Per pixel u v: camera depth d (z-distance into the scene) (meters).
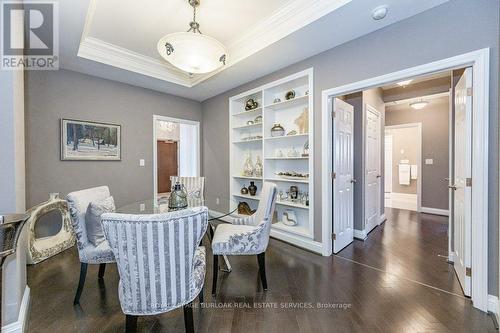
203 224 1.36
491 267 1.77
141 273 1.28
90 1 2.05
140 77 3.72
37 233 3.14
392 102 4.76
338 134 3.04
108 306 1.87
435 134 5.33
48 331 1.60
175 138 7.17
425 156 5.44
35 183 3.12
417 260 2.76
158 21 2.58
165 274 1.31
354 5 2.02
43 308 1.84
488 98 1.77
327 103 2.86
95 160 3.65
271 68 3.39
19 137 1.70
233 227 2.45
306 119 3.49
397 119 5.82
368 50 2.46
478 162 1.80
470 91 1.89
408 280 2.28
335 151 2.98
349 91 2.66
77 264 2.62
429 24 2.05
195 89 4.36
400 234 3.75
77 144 3.47
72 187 3.43
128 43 3.07
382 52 2.35
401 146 6.83
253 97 4.26
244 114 4.38
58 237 3.00
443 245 3.26
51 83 3.25
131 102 4.06
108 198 2.39
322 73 2.89
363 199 3.57
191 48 2.06
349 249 3.12
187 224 1.30
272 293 2.06
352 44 2.58
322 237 2.93
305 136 3.51
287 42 2.64
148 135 4.29
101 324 1.67
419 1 1.96
